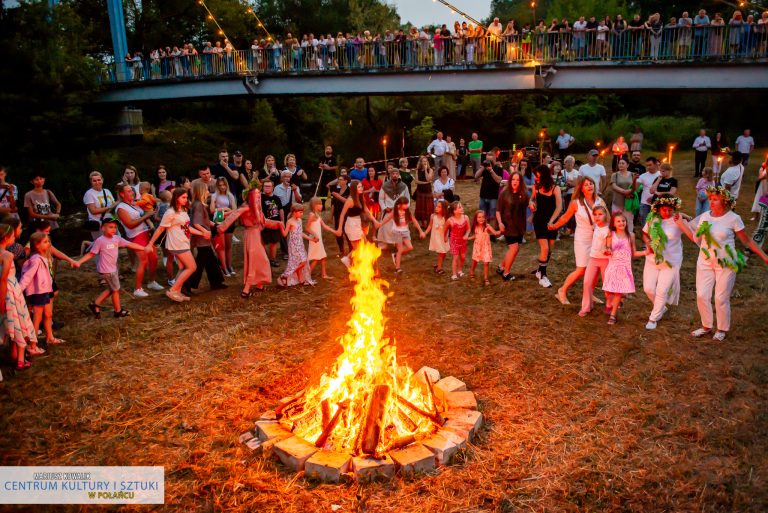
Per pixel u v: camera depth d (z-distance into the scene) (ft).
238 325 26.48
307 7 147.43
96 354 23.75
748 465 16.24
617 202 37.01
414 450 16.49
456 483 15.70
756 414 18.53
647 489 15.51
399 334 25.54
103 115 112.88
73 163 97.81
